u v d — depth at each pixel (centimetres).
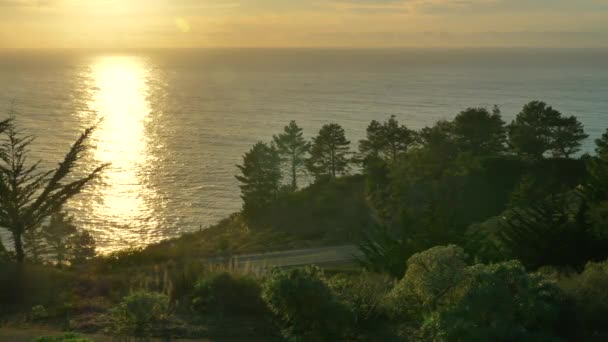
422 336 883
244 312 1080
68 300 1196
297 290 905
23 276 1254
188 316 1069
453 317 838
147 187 11188
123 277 1408
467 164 4975
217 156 14712
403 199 4541
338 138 7831
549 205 1622
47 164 11744
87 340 820
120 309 1020
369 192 5425
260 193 7038
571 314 891
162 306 1034
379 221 4541
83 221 8531
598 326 918
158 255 2444
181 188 11194
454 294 929
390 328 970
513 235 1538
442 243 1388
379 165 5719
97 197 9988
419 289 962
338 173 8131
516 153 6538
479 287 858
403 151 7850
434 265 955
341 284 1045
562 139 6419
